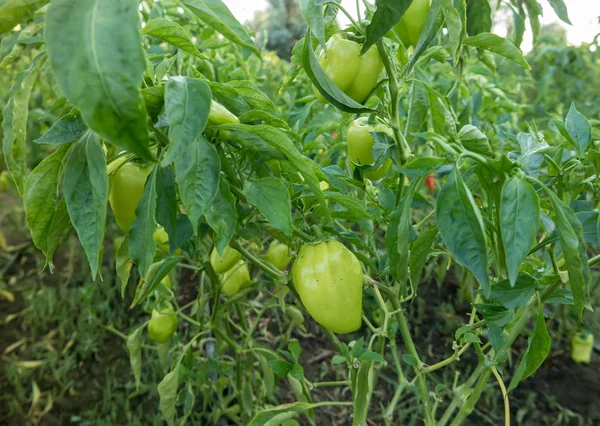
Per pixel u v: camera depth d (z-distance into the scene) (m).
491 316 0.42
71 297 1.23
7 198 1.94
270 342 1.12
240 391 0.78
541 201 0.46
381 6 0.36
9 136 0.39
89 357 1.13
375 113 0.50
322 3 0.36
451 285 1.29
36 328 1.22
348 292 0.43
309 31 0.38
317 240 0.45
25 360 1.13
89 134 0.33
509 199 0.32
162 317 0.70
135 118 0.23
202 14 0.33
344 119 0.59
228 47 1.12
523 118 1.65
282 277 0.51
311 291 0.43
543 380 1.04
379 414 0.96
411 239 0.53
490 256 0.43
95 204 0.32
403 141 0.48
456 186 0.32
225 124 0.36
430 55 0.53
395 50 0.54
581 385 1.02
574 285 0.34
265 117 0.41
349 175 0.67
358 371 0.49
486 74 0.95
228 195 0.37
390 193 0.53
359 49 0.46
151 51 0.74
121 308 1.24
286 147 0.35
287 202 0.38
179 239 0.44
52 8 0.23
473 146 0.45
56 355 1.08
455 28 0.39
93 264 0.33
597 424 0.93
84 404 1.02
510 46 0.45
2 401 1.03
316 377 1.05
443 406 0.97
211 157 0.34
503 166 0.33
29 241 1.57
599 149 0.51
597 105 1.66
